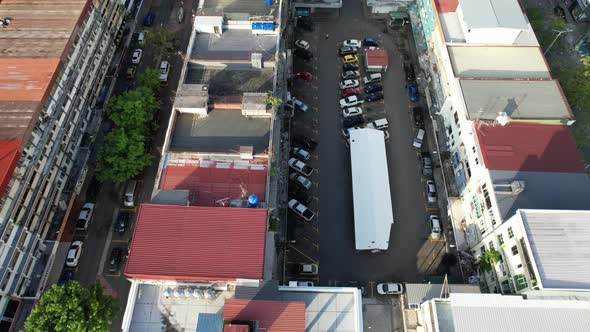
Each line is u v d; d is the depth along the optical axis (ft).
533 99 217.36
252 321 137.49
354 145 246.47
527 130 208.44
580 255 166.71
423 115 272.10
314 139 265.75
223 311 149.07
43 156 207.21
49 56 213.46
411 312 196.03
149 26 313.53
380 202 229.25
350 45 302.45
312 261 225.97
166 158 180.96
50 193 215.10
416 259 225.35
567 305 162.50
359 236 220.84
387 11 319.47
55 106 213.87
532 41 245.24
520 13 240.53
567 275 163.12
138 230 154.61
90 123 255.70
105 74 275.39
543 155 201.36
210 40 219.00
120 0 287.48
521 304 163.22
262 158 180.34
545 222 173.17
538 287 161.68
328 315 155.02
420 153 258.98
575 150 203.31
